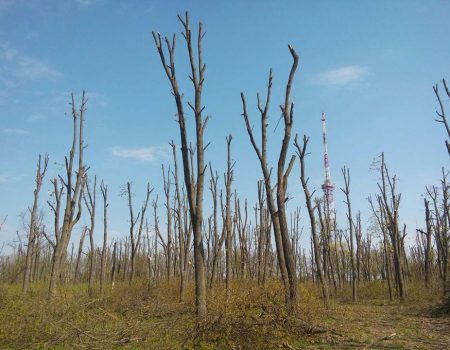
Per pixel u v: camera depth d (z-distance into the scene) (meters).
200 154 12.53
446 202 27.69
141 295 19.47
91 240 26.83
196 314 11.17
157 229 30.44
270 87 14.28
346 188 28.59
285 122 13.63
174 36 13.09
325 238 30.02
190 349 9.95
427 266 29.55
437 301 21.39
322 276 20.58
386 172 28.12
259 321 10.77
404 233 33.03
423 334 12.34
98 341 10.27
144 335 10.48
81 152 19.52
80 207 19.14
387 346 10.47
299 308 12.00
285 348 10.36
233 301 11.34
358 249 33.34
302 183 21.08
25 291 19.78
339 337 11.47
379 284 32.06
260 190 23.86
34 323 11.11
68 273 44.03
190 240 21.17
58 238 19.44
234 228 27.33
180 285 20.97
